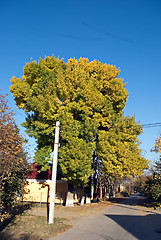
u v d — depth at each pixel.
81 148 17.62
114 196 54.91
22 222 12.23
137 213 18.89
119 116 22.38
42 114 18.62
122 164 20.44
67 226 11.88
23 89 19.28
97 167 25.84
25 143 11.02
